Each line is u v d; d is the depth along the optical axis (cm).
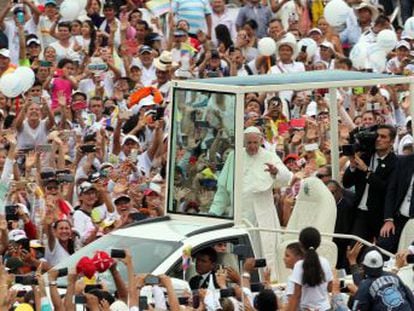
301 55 7712
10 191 5775
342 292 4981
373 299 4725
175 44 7506
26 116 6488
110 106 6919
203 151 5366
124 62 7369
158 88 7275
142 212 5881
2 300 4450
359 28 8212
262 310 4662
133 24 7675
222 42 7988
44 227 5556
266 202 5391
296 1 8200
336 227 5569
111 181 6188
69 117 6794
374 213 5562
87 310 4569
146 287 4675
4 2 7750
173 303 4600
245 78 5553
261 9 8088
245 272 4809
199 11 7925
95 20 7725
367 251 4997
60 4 7856
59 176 5947
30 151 6259
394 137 5591
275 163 5409
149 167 6500
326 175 5850
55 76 7075
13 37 7419
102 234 5697
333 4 7969
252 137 5397
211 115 5353
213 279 4900
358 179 5569
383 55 7712
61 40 7444
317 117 6694
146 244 5106
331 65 7819
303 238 4778
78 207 5862
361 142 5562
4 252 5350
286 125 6650
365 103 7000
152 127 6675
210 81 5444
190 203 5369
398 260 5169
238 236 5181
